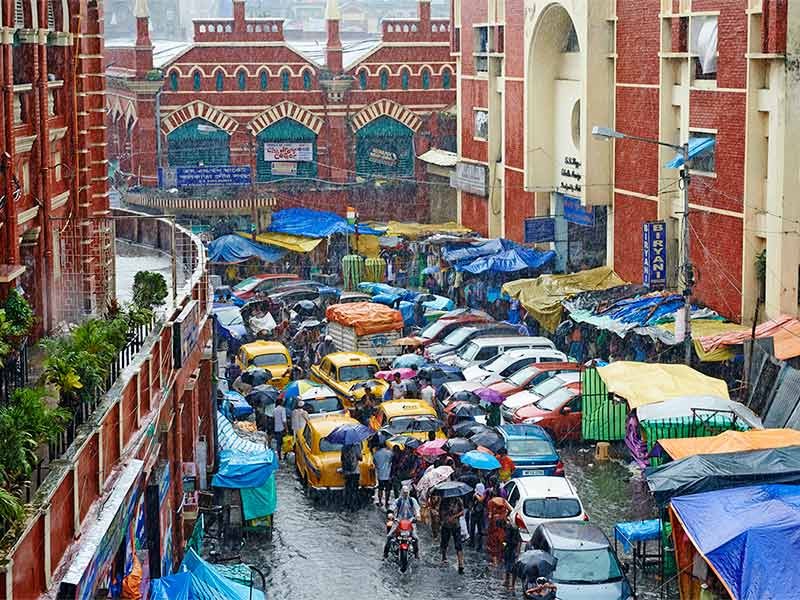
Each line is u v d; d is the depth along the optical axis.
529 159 49.09
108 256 28.16
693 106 37.94
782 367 28.98
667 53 39.12
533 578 21.75
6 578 11.55
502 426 29.83
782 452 23.08
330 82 62.59
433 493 26.23
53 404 16.98
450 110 64.12
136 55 61.03
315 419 29.94
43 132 23.50
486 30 54.25
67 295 25.52
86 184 27.17
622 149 42.62
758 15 34.41
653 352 35.97
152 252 38.34
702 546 19.98
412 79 63.84
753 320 33.44
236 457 26.64
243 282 51.25
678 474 22.50
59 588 13.13
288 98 62.78
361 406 32.91
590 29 43.25
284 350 38.47
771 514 20.08
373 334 40.12
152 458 19.89
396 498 28.48
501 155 53.81
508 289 42.91
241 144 62.59
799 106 33.56
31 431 13.84
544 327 41.22
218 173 59.78
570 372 34.09
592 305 38.88
